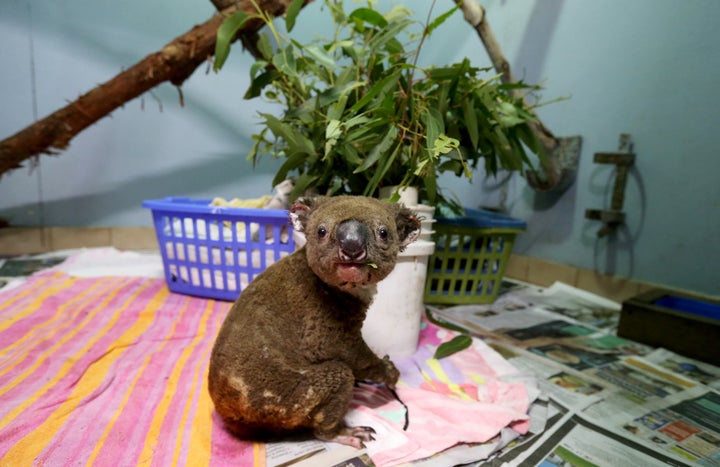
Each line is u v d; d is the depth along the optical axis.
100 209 2.51
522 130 1.52
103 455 0.81
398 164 1.26
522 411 1.00
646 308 1.47
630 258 1.82
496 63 1.91
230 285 1.64
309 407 0.77
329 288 0.84
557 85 2.05
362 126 1.14
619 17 1.77
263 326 0.79
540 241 2.20
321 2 2.58
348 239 0.69
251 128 2.67
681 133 1.60
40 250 2.41
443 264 1.75
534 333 1.55
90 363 1.15
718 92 1.49
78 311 1.49
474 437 0.89
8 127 2.32
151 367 1.15
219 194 2.70
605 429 0.99
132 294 1.70
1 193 2.33
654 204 1.71
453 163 1.35
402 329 1.24
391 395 1.06
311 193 1.41
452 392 1.09
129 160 2.50
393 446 0.85
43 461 0.79
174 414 0.94
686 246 1.62
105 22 2.33
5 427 0.86
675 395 1.15
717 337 1.32
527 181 2.16
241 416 0.78
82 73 2.36
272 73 1.46
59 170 2.39
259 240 1.55
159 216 1.67
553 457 0.88
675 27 1.59
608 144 1.86
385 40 1.25
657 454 0.90
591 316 1.74
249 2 1.86
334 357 0.86
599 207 1.91
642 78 1.71
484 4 2.42
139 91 1.99
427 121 1.08
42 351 1.20
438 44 2.68
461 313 1.74
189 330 1.39
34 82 2.30
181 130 2.55
